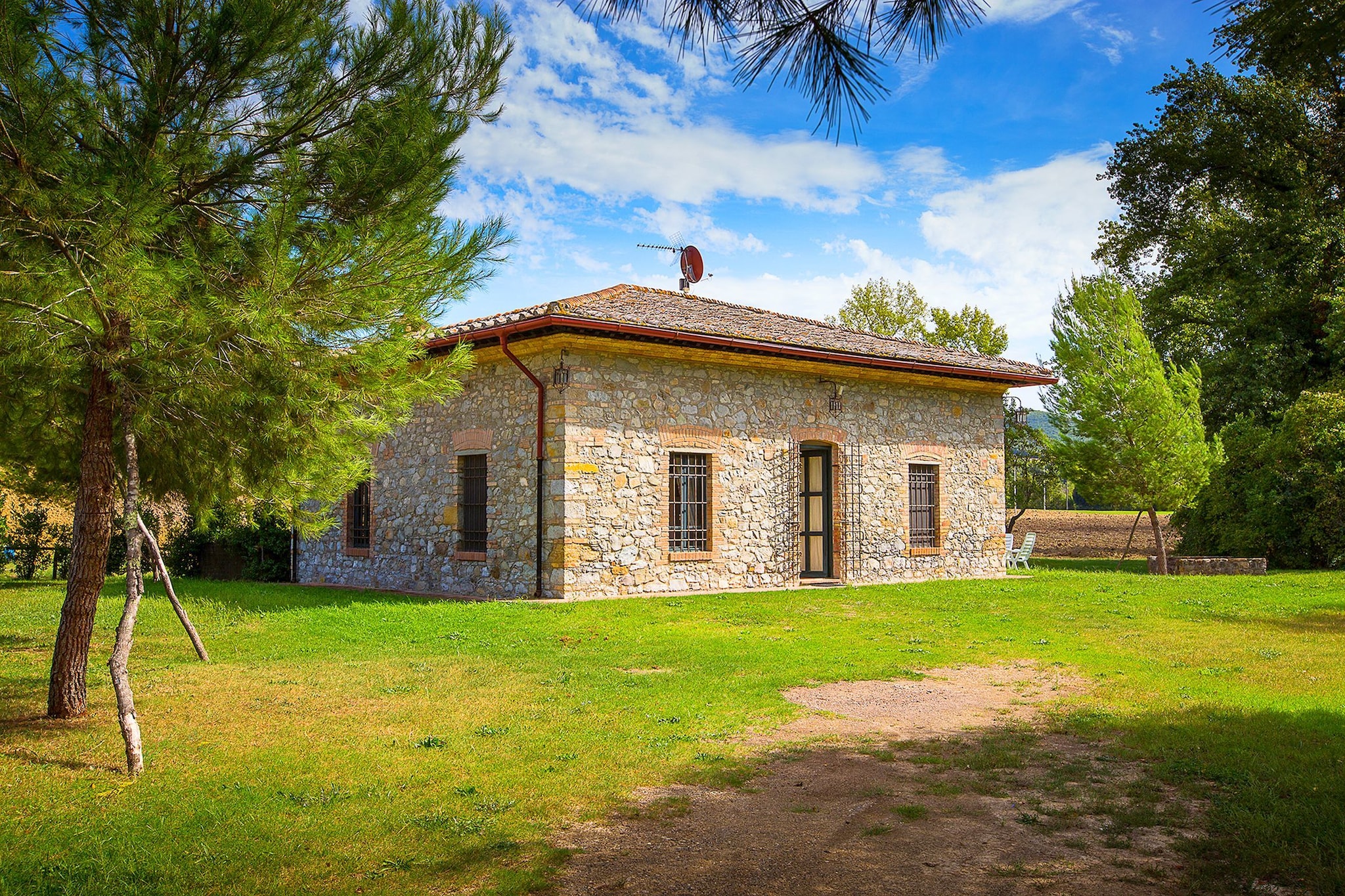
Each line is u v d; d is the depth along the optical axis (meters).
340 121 7.15
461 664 9.33
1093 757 6.21
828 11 3.41
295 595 14.69
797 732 6.95
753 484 15.73
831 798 5.40
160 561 9.46
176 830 4.75
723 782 5.68
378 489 17.11
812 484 17.28
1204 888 4.09
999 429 19.86
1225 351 26.38
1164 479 20.92
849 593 15.06
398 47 7.12
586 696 7.99
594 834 4.80
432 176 7.00
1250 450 23.84
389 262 6.65
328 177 7.04
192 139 6.35
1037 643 11.06
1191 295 27.58
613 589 13.85
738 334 14.88
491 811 5.08
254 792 5.38
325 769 5.84
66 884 4.04
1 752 6.23
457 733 6.74
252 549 19.50
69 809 5.07
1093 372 21.78
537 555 13.75
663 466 14.57
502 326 13.34
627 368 14.24
